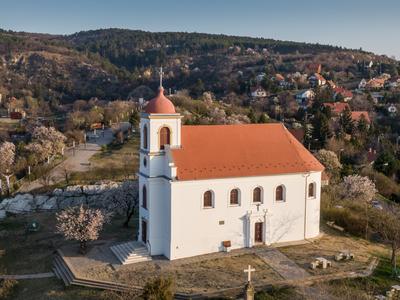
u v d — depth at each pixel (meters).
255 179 49.84
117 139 105.31
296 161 51.97
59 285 44.09
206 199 48.59
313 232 54.09
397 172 105.94
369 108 172.75
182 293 40.19
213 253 49.16
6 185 80.69
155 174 48.31
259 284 41.72
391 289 41.00
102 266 46.47
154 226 48.69
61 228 50.25
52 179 79.69
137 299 39.38
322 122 120.75
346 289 40.88
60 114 180.75
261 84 197.25
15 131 132.38
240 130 52.25
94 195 73.56
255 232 51.06
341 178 87.69
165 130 48.31
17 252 52.62
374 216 57.84
